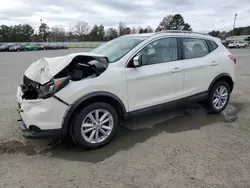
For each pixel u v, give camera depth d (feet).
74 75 10.30
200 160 9.78
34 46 148.15
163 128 13.26
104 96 10.54
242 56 70.44
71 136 10.40
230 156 10.11
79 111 10.18
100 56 11.00
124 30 265.54
